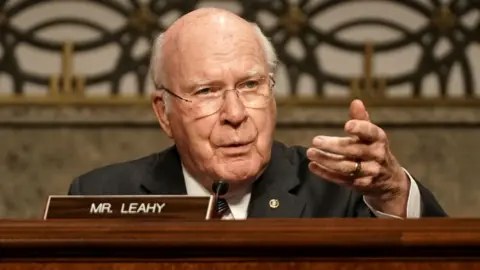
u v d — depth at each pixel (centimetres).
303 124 892
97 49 927
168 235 364
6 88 917
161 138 900
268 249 364
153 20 924
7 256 369
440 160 902
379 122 899
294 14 920
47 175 893
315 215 549
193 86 529
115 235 365
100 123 898
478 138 903
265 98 530
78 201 424
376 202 493
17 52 923
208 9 548
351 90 913
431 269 367
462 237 361
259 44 539
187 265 368
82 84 915
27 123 895
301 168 573
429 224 365
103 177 591
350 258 367
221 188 479
